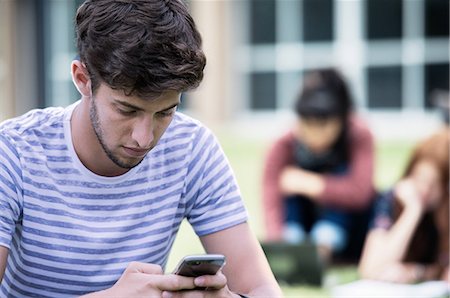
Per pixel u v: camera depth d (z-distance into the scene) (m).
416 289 4.84
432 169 5.09
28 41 9.32
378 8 15.26
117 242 2.33
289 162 5.68
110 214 2.32
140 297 2.15
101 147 2.23
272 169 5.68
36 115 2.33
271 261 5.22
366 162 5.52
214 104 15.68
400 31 15.18
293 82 15.72
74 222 2.29
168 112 2.09
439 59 15.05
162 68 1.98
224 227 2.44
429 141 5.17
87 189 2.29
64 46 14.85
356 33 15.36
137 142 2.07
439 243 5.12
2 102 9.16
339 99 5.47
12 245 2.34
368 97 15.38
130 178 2.31
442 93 14.99
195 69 2.03
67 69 14.84
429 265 5.16
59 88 14.85
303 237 5.64
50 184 2.27
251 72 15.88
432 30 15.05
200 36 2.13
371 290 4.84
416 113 15.14
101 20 2.03
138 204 2.34
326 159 5.57
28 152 2.26
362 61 15.37
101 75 2.03
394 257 5.13
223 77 15.73
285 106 15.77
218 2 15.58
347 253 5.71
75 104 2.33
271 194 5.66
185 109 15.86
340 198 5.48
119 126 2.07
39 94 9.48
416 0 15.05
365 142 5.55
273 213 5.64
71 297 2.37
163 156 2.37
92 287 2.35
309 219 5.68
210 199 2.43
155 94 2.00
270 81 15.80
